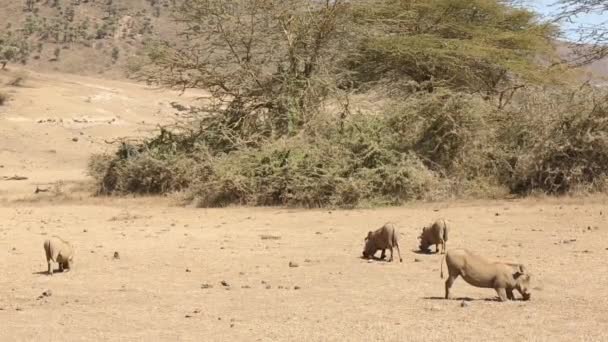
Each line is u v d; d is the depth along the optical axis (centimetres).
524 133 2442
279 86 2930
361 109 2752
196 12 2997
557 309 883
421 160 2416
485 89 3538
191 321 866
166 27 15512
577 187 2280
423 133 2470
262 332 799
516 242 1491
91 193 2947
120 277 1199
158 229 1878
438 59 3256
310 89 2792
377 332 782
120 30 15138
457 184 2377
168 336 791
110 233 1802
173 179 2772
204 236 1722
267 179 2452
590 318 832
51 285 1136
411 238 1616
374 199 2298
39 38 14438
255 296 1018
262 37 2980
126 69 3203
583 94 2388
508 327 793
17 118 5753
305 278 1158
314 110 2772
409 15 3384
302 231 1791
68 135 5434
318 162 2406
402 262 1301
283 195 2430
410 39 3192
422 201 2311
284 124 2836
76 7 16462
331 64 3048
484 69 3541
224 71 2984
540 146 2342
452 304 926
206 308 941
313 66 2992
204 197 2533
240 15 2959
